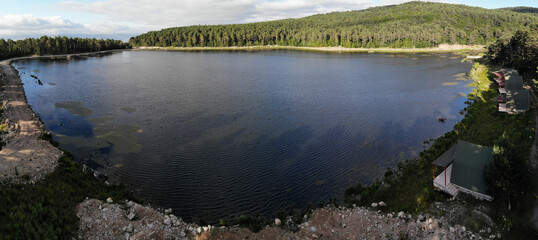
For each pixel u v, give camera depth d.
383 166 48.31
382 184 42.09
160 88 106.31
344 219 34.12
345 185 43.00
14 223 28.97
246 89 105.81
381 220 33.25
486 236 29.66
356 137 60.34
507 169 32.66
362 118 72.62
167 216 34.53
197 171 46.62
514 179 32.66
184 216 36.38
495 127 59.47
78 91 100.75
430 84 113.06
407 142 57.62
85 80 122.00
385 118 72.38
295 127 65.94
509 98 71.56
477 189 35.50
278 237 31.36
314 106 83.50
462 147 38.91
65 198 34.97
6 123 62.75
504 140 34.34
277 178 44.97
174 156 51.44
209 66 171.62
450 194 36.34
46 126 65.75
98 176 43.66
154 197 40.03
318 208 37.47
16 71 135.25
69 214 31.84
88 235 29.58
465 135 56.59
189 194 40.78
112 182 43.22
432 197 36.75
